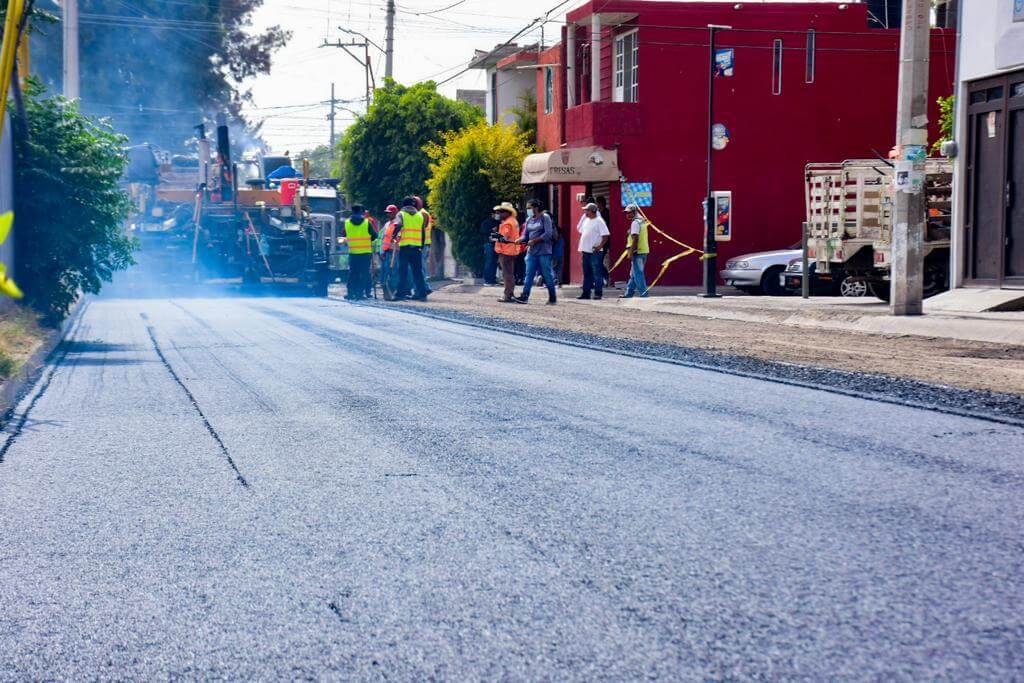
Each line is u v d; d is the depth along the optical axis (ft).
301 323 61.11
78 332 55.98
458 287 120.67
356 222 90.27
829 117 110.42
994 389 33.88
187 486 20.94
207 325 59.98
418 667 11.80
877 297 83.30
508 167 127.34
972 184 63.93
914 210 56.95
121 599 14.34
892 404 30.68
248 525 17.97
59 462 23.34
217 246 100.12
